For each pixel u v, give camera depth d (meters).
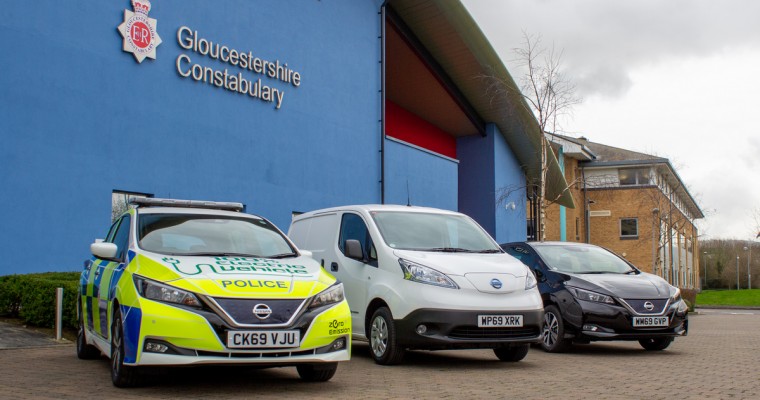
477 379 7.43
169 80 15.83
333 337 6.27
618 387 7.00
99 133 14.28
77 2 13.99
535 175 35.44
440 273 8.27
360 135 22.36
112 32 14.64
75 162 13.80
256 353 5.84
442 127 31.66
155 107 15.46
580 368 8.64
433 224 9.61
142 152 15.13
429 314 8.07
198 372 7.27
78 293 8.53
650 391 6.74
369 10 23.25
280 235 7.66
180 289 5.84
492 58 26.55
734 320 24.52
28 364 7.77
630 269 11.77
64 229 13.55
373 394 6.26
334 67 21.31
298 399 5.90
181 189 15.96
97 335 7.31
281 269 6.54
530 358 9.81
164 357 5.67
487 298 8.27
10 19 12.86
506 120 31.25
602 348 11.78
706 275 98.56
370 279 8.85
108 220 14.40
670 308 10.52
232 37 17.53
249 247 7.21
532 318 8.48
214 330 5.74
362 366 8.36
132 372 6.15
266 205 18.31
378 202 22.98
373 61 23.30
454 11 24.44
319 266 6.98
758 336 15.32
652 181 51.75
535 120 30.03
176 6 16.08
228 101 17.34
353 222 9.64
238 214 7.84
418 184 25.58
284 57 19.27
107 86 14.48
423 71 27.34
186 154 16.12
